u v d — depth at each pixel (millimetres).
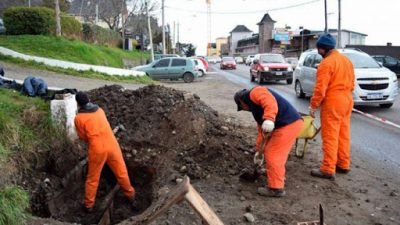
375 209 5340
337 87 6102
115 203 7180
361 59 14164
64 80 18000
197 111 8258
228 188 5867
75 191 7359
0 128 6547
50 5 38156
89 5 49656
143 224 3775
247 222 4871
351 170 6852
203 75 30953
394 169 7008
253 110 5652
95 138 6328
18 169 6379
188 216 4945
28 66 20156
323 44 6211
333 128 6199
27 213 5199
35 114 7715
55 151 7223
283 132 5570
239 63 71188
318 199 5590
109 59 29375
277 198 5590
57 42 25156
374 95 13016
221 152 6883
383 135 9570
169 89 9430
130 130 8062
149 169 7258
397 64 29609
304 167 6855
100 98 9359
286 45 73062
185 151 7066
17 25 26219
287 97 16766
